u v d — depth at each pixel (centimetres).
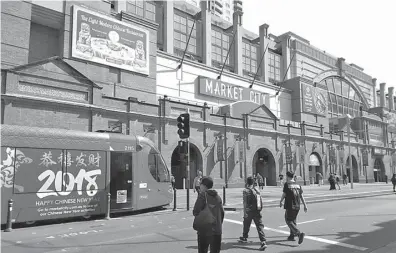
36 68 2155
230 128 3522
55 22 2686
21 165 1165
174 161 3394
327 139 5009
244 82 4434
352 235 955
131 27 3030
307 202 1938
